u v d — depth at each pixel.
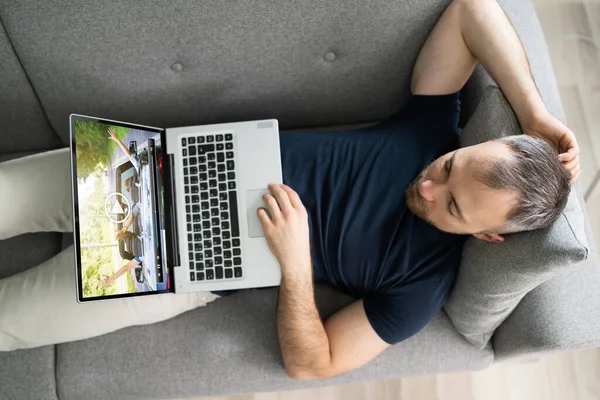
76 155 0.95
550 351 1.03
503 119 1.03
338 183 1.14
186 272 1.06
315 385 1.17
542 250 0.88
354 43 1.12
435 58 1.13
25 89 1.12
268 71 1.15
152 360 1.13
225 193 1.09
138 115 1.22
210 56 1.10
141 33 1.04
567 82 1.76
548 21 1.79
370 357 1.08
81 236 0.93
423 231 1.11
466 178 0.95
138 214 1.02
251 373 1.14
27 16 0.99
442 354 1.16
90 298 0.93
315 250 1.14
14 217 1.08
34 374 1.12
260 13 1.03
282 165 1.16
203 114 1.25
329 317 1.14
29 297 1.06
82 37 1.03
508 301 0.99
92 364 1.12
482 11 1.08
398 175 1.14
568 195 0.93
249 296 1.19
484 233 0.97
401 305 1.08
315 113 1.29
